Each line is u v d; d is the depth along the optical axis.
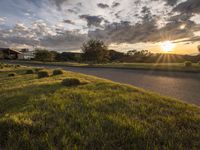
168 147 3.23
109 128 4.00
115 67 37.06
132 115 4.90
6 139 3.73
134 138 3.55
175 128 4.06
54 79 13.99
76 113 5.07
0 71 27.03
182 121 4.51
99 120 4.46
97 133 3.76
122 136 3.65
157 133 3.75
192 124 4.34
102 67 40.28
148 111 5.27
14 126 4.07
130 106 5.72
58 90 8.73
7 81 14.88
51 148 3.17
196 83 13.94
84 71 30.86
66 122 4.46
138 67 32.00
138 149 3.21
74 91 8.28
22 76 18.31
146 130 3.86
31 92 8.68
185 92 10.32
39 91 8.83
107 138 3.57
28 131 3.88
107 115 4.80
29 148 3.29
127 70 30.02
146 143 3.37
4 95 8.46
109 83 10.50
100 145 3.36
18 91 9.22
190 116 4.88
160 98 6.98
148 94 7.65
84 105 5.90
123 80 16.80
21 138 3.59
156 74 21.86
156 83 14.37
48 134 3.74
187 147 3.30
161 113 5.14
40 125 4.21
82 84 10.55
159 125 4.21
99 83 10.57
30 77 16.83
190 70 22.70
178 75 19.78
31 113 5.15
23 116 4.88
